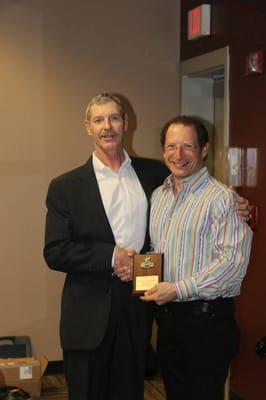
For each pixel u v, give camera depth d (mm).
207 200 2010
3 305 3789
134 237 2230
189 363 2066
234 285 1999
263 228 3090
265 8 3047
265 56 3064
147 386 3615
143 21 3990
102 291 2189
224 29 3469
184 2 4004
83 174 2242
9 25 3689
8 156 3742
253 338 3203
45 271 3850
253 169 3170
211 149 4078
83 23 3846
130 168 2322
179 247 2035
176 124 2066
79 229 2205
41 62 3768
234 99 3371
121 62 3961
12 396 3240
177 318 2059
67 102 3840
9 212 3766
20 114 3748
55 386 3635
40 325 3861
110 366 2238
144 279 2074
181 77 4055
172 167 2076
